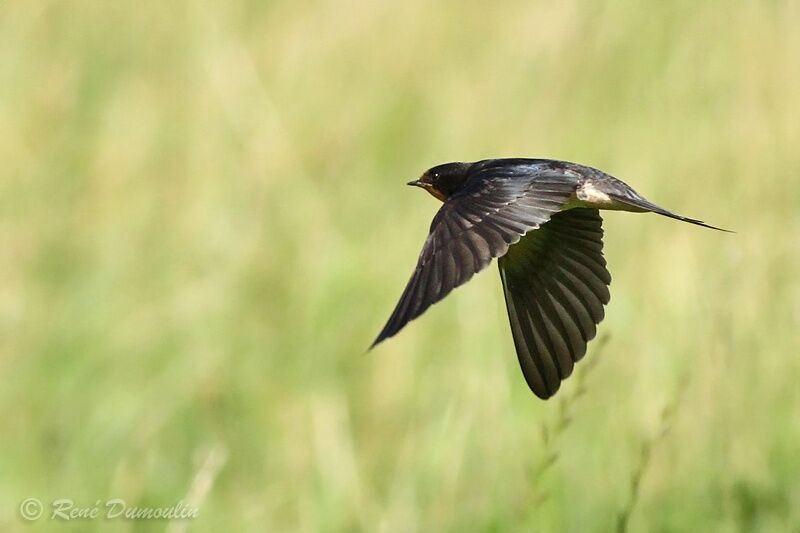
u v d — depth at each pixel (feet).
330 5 58.59
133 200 48.78
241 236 46.19
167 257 46.47
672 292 38.68
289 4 58.75
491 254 21.80
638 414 35.73
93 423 40.09
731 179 44.86
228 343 42.39
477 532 34.47
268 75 55.31
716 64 51.49
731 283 38.60
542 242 26.91
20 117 52.85
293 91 54.54
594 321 26.63
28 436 40.60
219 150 50.39
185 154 50.98
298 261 44.91
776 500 34.35
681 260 39.68
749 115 47.75
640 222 42.91
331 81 55.16
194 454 39.06
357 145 51.65
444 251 21.90
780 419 36.04
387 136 52.31
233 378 41.57
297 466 37.58
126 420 40.24
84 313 44.32
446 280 21.34
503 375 36.37
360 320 42.86
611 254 42.60
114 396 41.37
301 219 46.85
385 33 57.16
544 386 26.30
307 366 41.81
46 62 55.93
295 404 39.93
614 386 36.96
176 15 58.23
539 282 26.86
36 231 47.67
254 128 50.85
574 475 35.17
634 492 29.63
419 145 51.88
